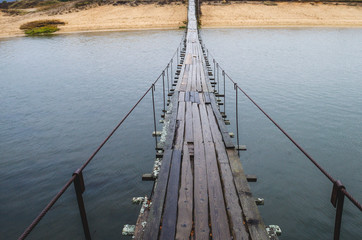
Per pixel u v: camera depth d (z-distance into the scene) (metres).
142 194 6.82
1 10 70.50
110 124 11.74
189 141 5.81
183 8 61.03
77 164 8.58
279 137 9.96
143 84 18.02
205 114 7.50
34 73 22.16
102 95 15.91
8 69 24.02
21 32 53.28
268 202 6.48
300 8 59.78
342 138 9.89
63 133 10.99
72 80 19.53
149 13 59.09
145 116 12.52
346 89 15.80
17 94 16.67
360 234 5.48
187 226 3.42
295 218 5.94
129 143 9.85
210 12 58.03
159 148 5.98
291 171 7.79
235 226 3.36
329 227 5.67
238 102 13.92
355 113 12.21
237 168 4.73
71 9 65.31
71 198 6.82
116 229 5.67
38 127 11.68
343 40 35.06
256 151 8.93
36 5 81.62
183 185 4.27
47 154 9.29
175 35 41.69
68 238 5.51
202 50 20.50
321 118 11.68
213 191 4.09
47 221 6.03
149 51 30.03
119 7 63.66
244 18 54.59
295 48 29.69
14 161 8.85
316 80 17.69
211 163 4.90
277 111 12.54
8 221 6.16
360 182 7.32
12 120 12.59
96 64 24.64
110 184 7.30
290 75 18.98
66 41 40.69
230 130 10.58
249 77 18.67
